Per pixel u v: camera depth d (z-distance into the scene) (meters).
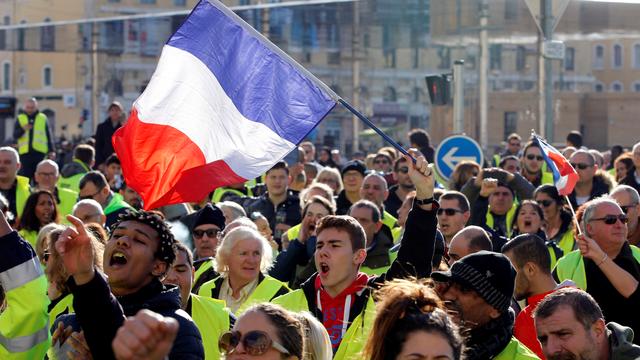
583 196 15.52
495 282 6.88
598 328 6.72
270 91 8.74
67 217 5.68
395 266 7.82
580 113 52.38
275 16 35.00
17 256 6.86
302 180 17.97
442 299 6.91
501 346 6.90
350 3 34.69
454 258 9.36
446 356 5.52
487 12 31.08
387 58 39.19
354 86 39.22
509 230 15.10
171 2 66.00
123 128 8.64
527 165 18.31
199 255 11.52
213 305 8.37
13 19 69.69
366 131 41.97
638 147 16.77
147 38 44.62
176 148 8.66
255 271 9.62
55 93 73.44
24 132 27.03
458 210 11.77
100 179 15.21
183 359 6.30
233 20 8.74
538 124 35.31
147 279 6.60
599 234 9.64
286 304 8.34
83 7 65.69
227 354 5.75
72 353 6.54
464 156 17.86
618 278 9.12
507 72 36.50
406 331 5.55
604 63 65.06
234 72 8.74
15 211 16.70
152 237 6.59
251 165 8.69
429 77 22.41
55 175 17.05
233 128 8.72
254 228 10.47
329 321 8.15
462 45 32.72
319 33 35.38
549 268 8.86
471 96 33.00
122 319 5.69
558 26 30.56
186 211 13.87
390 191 16.84
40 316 6.89
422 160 7.84
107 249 6.58
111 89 54.66
